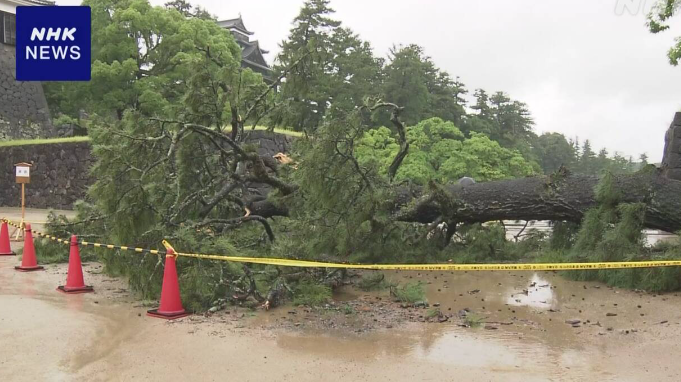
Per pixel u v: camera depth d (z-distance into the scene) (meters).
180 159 6.78
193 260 5.15
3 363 3.51
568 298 5.61
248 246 6.74
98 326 4.40
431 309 5.08
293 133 17.17
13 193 20.45
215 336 4.17
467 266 4.79
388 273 7.05
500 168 27.41
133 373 3.37
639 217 6.29
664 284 5.80
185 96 6.92
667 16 13.72
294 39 30.84
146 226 5.70
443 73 40.47
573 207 6.91
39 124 26.59
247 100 7.97
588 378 3.29
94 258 7.83
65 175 19.20
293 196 7.27
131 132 6.31
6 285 6.09
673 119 12.02
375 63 36.88
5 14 25.84
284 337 4.17
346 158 6.38
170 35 23.80
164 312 4.76
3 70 25.56
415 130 26.53
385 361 3.61
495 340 4.11
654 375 3.34
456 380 3.26
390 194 7.13
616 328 4.45
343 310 5.05
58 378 3.27
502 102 50.56
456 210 7.43
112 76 22.34
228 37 26.53
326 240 6.45
